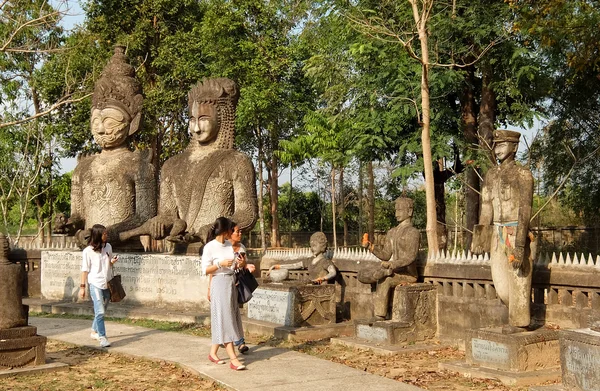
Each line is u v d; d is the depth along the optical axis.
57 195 35.84
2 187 31.34
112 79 16.33
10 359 8.77
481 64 22.28
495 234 8.70
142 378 8.59
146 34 34.22
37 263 17.31
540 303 9.16
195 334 11.90
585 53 17.16
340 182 39.97
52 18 16.02
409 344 10.31
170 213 14.74
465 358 8.95
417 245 10.58
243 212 13.95
